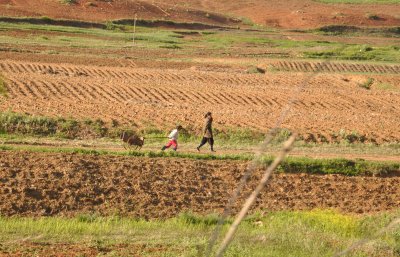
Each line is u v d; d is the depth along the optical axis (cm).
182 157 8856
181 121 11881
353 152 10625
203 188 7650
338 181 8538
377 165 9125
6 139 9906
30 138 10250
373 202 7812
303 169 8725
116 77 18188
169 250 4934
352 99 16562
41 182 7019
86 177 7381
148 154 8775
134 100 14338
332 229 6016
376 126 12794
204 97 15438
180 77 18875
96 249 4941
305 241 5169
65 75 17488
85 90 15038
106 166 7856
